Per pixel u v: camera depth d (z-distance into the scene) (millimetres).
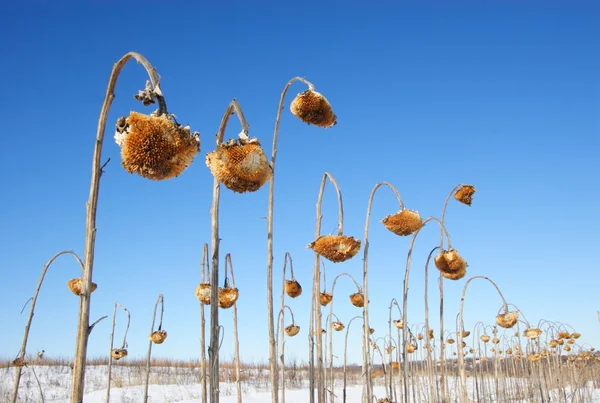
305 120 1598
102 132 972
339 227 1583
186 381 10102
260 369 10859
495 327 5625
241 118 1096
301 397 8000
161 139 771
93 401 7512
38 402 6570
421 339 4445
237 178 957
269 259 1795
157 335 2881
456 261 2271
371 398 2111
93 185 949
